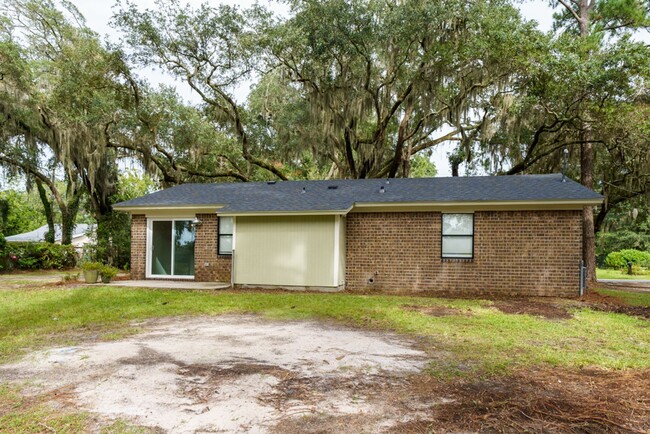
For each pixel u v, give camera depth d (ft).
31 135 62.18
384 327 23.56
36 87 60.64
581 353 18.17
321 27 52.90
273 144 73.51
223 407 12.22
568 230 36.14
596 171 63.82
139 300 32.65
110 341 20.01
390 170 66.95
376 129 67.46
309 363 16.53
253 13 57.77
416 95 57.16
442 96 60.08
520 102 49.11
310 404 12.49
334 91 57.36
